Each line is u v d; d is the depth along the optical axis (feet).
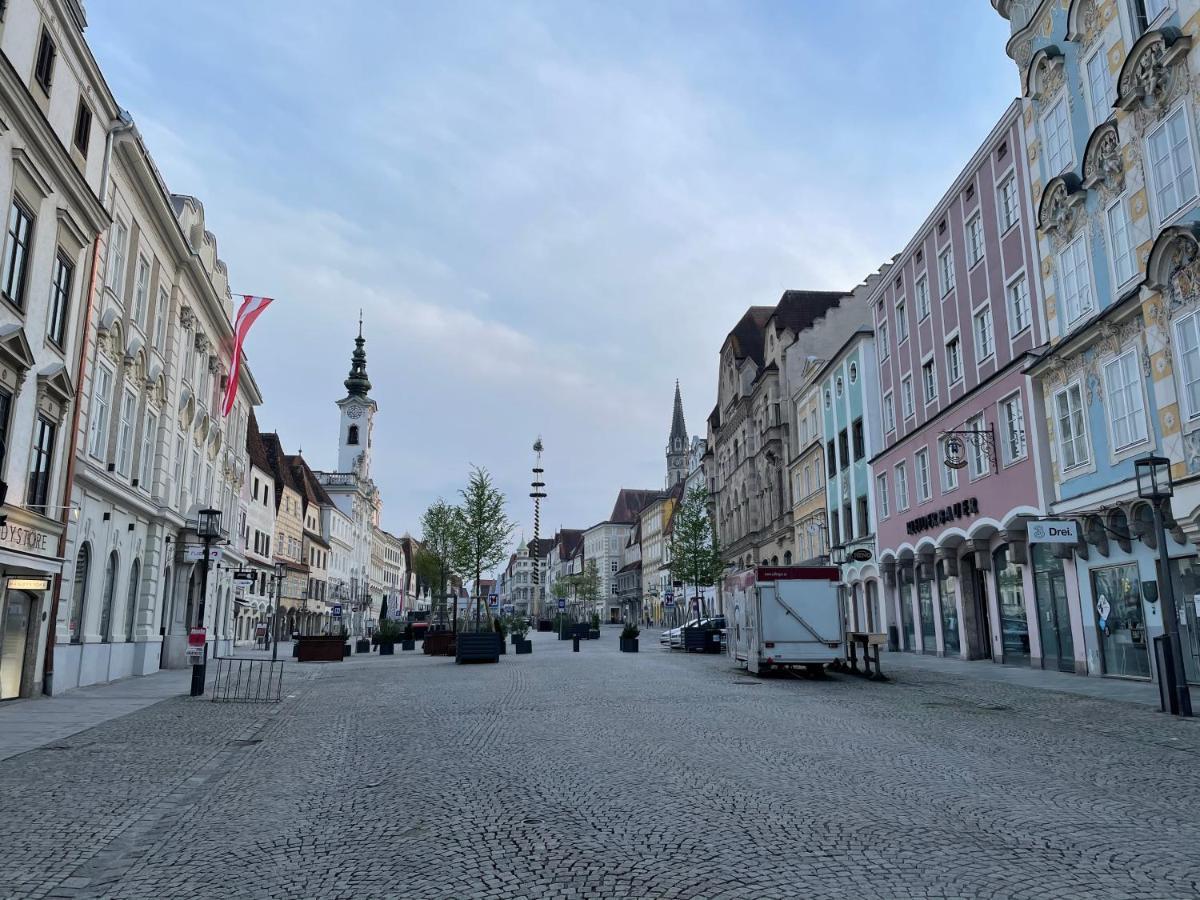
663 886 18.85
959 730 42.52
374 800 28.76
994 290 86.07
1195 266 52.95
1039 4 75.41
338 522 294.66
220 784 32.09
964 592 95.40
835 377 138.31
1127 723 43.80
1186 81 54.54
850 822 24.17
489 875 20.03
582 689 66.44
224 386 127.75
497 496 161.68
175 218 91.45
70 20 64.18
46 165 61.16
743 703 55.36
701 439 351.25
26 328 59.72
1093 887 18.51
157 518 92.12
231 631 137.08
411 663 112.06
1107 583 67.92
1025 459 78.07
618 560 511.40
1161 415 56.59
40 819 26.30
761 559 186.39
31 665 62.54
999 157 85.10
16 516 57.93
